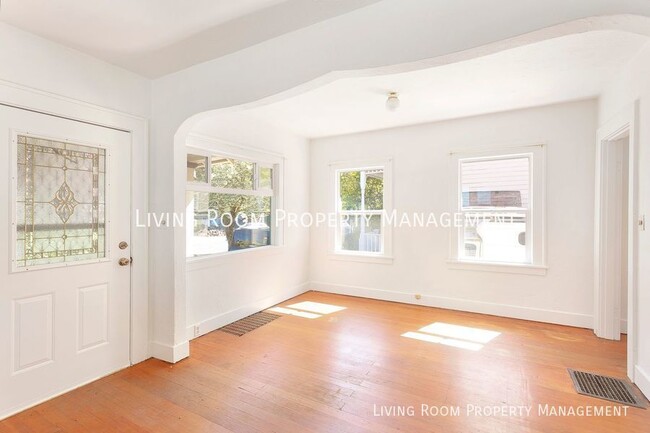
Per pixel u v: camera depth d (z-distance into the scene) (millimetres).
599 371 2564
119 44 2242
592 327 3459
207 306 3438
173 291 2734
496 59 2479
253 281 4062
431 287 4320
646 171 2201
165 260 2770
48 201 2215
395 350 2971
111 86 2545
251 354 2896
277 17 1946
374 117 4023
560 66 2605
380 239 4746
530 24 1502
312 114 3898
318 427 1909
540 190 3674
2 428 1908
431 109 3713
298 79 2098
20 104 2045
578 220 3508
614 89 2846
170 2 1775
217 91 2457
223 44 2262
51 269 2221
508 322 3691
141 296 2783
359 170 4914
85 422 1961
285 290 4648
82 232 2402
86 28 2037
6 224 2014
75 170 2359
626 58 2461
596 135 3354
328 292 5070
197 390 2311
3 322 2002
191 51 2352
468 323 3664
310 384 2385
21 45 2047
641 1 1349
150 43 2230
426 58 1726
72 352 2336
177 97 2682
